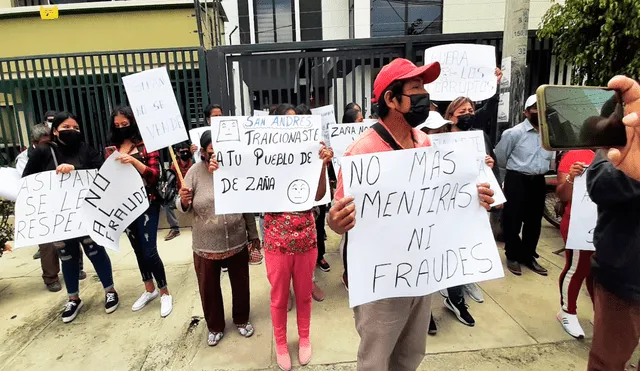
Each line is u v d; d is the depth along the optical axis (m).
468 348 2.76
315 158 2.53
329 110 4.56
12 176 3.71
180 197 2.79
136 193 3.10
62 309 3.56
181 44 6.70
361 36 8.59
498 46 5.49
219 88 5.49
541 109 1.14
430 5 8.71
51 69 5.39
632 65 4.07
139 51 5.46
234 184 2.50
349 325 3.11
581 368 2.54
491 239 1.72
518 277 3.90
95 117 6.28
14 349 2.95
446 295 3.26
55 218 3.11
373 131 1.68
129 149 3.37
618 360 1.79
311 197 2.49
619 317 1.73
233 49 5.41
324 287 3.82
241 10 9.88
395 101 1.59
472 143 1.70
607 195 1.61
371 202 1.55
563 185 2.94
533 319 3.12
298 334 2.99
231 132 2.48
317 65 5.59
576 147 1.17
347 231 1.54
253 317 3.29
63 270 3.33
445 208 1.66
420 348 1.89
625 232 1.66
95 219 2.91
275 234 2.53
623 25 4.12
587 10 4.29
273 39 10.03
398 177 1.57
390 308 1.67
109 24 6.59
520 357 2.65
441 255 1.66
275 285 2.57
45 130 3.47
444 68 3.88
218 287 2.86
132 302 3.64
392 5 8.67
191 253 4.88
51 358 2.82
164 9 6.60
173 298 3.68
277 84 6.23
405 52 5.46
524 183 3.86
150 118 3.08
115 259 4.75
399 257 1.59
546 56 6.01
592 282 1.93
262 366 2.64
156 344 2.96
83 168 3.32
